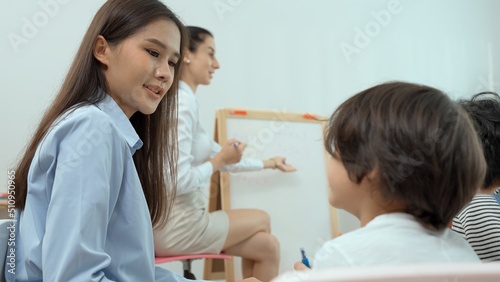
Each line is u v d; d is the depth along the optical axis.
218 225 1.70
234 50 2.44
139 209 0.83
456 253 0.57
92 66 0.89
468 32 3.01
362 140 0.58
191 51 1.84
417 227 0.57
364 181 0.59
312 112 2.60
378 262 0.54
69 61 2.13
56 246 0.73
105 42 0.89
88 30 0.91
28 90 2.07
